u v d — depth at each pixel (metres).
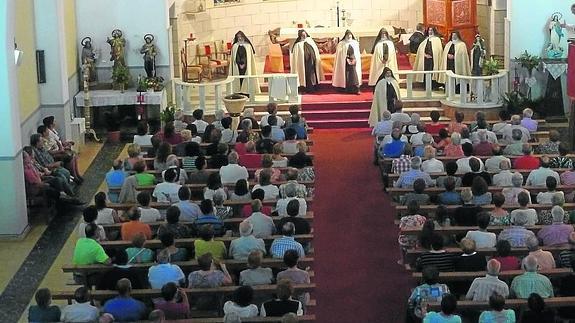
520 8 28.08
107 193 21.66
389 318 16.30
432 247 15.39
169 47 28.72
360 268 18.34
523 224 16.28
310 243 17.36
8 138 19.97
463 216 16.92
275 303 13.55
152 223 17.19
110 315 12.89
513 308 13.84
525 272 14.27
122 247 16.25
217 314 14.77
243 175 19.52
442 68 29.81
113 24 28.45
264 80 31.19
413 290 15.18
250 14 33.12
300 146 20.53
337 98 29.41
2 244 20.11
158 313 12.70
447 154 21.28
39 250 19.80
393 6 33.44
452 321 12.88
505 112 23.86
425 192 18.73
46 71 25.19
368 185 23.19
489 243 15.80
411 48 31.36
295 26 33.34
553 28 27.84
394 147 22.05
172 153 21.53
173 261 15.47
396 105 23.92
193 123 24.12
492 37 29.75
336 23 33.31
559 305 13.91
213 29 32.53
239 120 26.72
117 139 27.41
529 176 19.28
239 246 15.67
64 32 25.83
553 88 27.80
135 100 27.61
